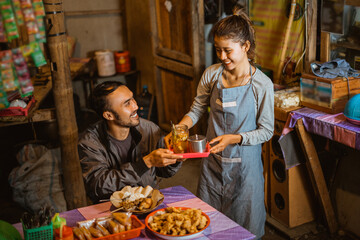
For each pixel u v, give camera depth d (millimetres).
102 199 2023
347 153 2898
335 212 3049
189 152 1977
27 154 3598
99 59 5715
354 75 2721
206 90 2400
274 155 3033
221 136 2143
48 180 3475
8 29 1454
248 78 2203
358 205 2863
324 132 2570
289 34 3215
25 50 1524
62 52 2969
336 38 2930
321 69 2746
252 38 2148
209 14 4305
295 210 3043
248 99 2209
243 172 2295
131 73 5898
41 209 1587
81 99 6082
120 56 5832
